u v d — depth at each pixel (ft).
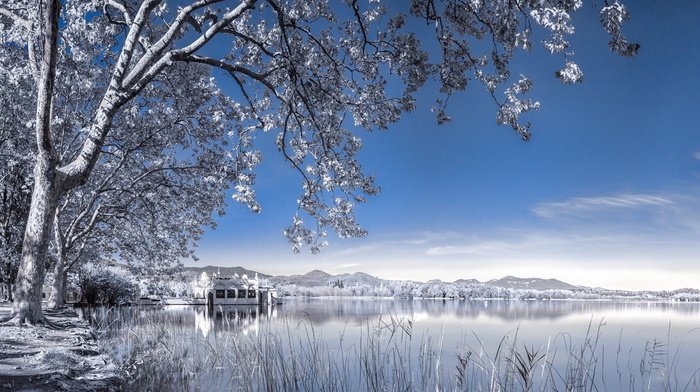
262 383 32.01
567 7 29.40
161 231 96.99
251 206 46.34
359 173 49.03
